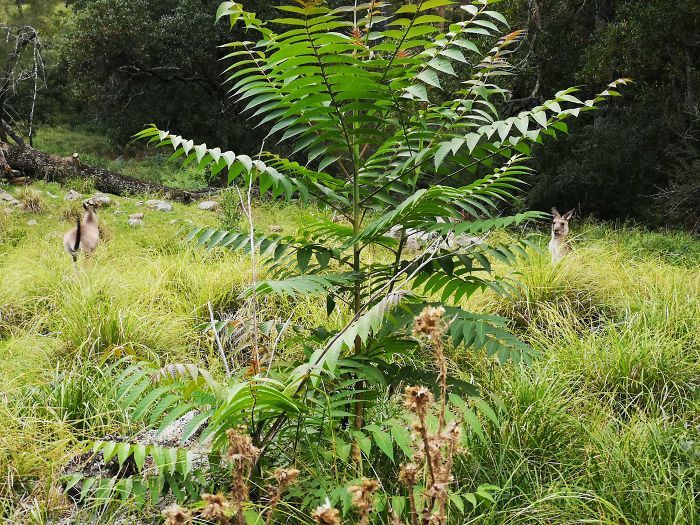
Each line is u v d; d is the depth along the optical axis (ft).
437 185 9.70
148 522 10.27
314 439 9.86
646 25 46.93
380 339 10.68
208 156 9.78
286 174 11.34
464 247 10.70
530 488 11.23
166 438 12.37
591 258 23.85
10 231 38.01
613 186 52.03
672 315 18.40
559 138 54.24
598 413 14.12
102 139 82.17
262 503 9.49
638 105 53.78
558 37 53.21
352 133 10.50
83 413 13.71
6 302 21.97
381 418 12.19
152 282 22.35
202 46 74.18
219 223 39.24
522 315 19.39
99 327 17.25
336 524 5.53
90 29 72.18
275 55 9.11
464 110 11.17
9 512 10.81
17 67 64.03
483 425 12.34
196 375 8.14
